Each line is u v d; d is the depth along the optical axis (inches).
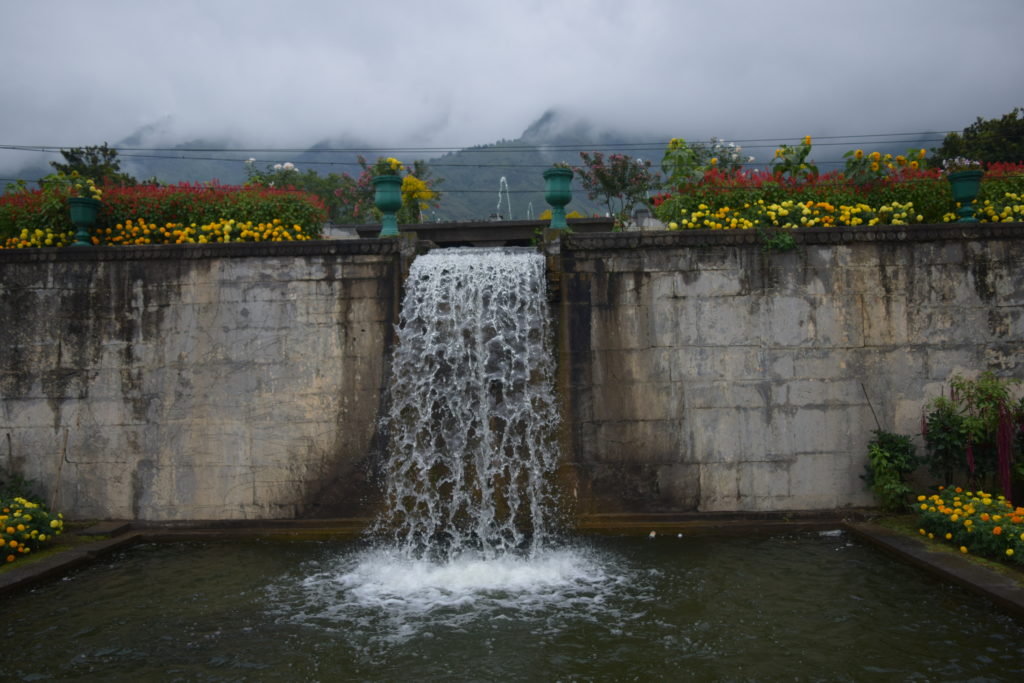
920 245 298.4
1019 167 349.1
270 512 301.7
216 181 359.3
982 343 297.3
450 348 296.2
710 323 300.0
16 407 307.7
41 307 308.8
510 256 301.6
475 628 205.0
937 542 256.8
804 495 298.7
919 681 167.2
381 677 176.2
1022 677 166.9
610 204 730.2
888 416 297.7
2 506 275.3
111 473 306.5
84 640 198.4
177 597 231.0
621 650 188.5
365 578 248.4
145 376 306.3
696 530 290.2
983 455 279.9
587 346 300.5
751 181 336.8
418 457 295.0
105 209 330.0
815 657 181.2
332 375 302.0
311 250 304.2
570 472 297.6
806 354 298.8
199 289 306.2
